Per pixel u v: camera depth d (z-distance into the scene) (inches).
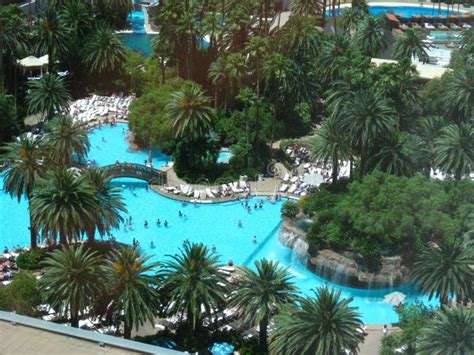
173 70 5359.3
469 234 3371.1
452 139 3836.1
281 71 4638.3
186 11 5201.8
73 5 5757.9
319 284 3535.9
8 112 4714.6
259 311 2815.0
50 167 3656.5
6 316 2068.2
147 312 2817.4
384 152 3865.7
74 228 3378.4
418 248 3410.4
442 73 5078.7
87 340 1998.0
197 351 2906.0
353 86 4343.0
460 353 2581.2
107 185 3659.0
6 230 3914.9
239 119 4746.6
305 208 3868.1
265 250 3799.2
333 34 5428.2
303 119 4921.3
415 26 6668.3
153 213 4104.3
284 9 7116.1
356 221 3454.7
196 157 4387.3
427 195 3508.9
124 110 5236.2
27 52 5595.5
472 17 6781.5
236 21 5064.0
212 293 2901.1
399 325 3080.7
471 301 3196.4
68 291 2839.6
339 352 2618.1
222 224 4028.1
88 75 5590.6
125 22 6796.3
